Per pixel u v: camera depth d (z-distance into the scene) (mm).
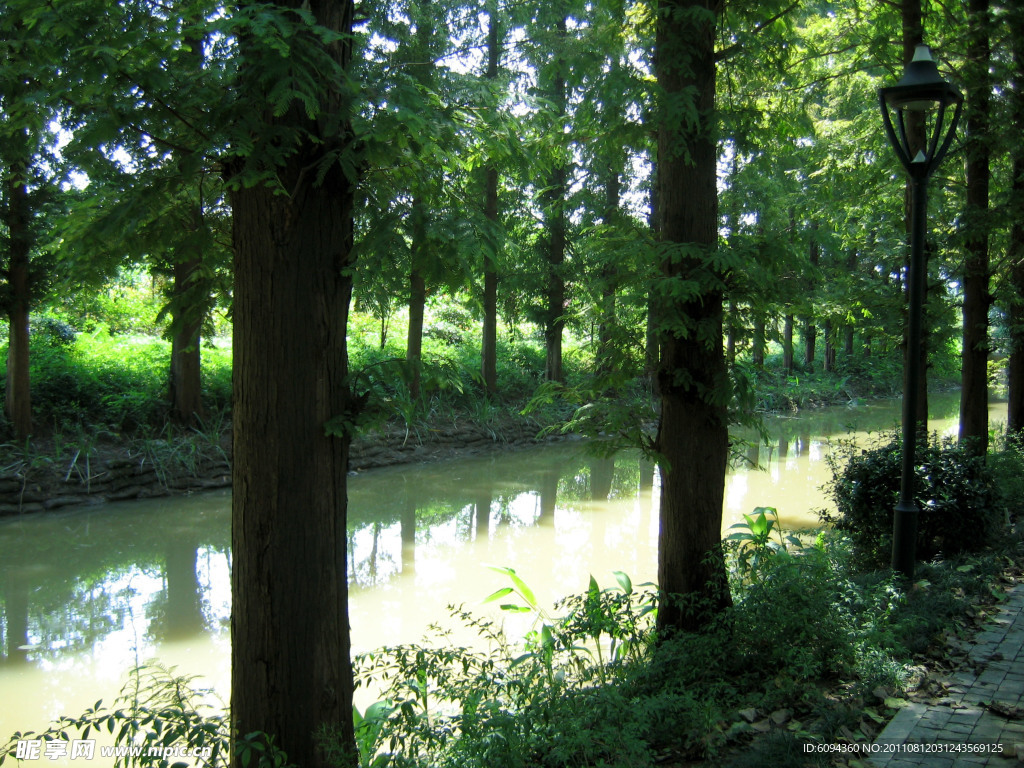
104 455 13336
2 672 6648
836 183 12312
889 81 10984
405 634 7383
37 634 7527
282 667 3680
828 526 10211
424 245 3748
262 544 3664
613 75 5742
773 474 15539
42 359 14797
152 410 14633
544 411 20609
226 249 4203
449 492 14125
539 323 21406
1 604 8391
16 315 12719
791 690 4320
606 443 6012
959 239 9875
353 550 10445
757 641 4883
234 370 3742
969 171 10375
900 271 15266
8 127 3674
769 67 6887
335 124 3459
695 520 5848
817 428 22766
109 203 3713
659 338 5773
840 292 8328
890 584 5980
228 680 6492
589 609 5574
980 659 4801
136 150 3578
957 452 7684
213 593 8820
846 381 32312
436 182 4062
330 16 3566
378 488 14375
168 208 3994
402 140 3506
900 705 4148
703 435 5871
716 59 6012
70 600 8539
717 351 5801
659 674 4848
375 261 3541
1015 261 11359
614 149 6574
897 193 11656
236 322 3725
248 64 3164
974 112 9805
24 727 5648
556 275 20844
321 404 3707
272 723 3701
